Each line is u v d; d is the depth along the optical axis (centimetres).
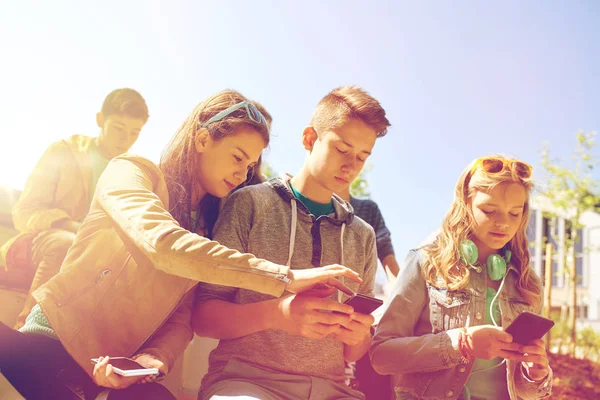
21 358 181
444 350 229
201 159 224
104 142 360
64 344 184
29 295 299
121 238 197
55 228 322
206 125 222
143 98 362
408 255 264
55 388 182
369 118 239
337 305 197
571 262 1104
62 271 197
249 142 222
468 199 261
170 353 204
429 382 240
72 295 192
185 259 173
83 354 187
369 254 265
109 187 195
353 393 233
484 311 252
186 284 205
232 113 223
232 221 233
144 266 196
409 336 250
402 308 251
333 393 226
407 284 255
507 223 252
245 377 216
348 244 253
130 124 355
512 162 260
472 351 225
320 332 200
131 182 196
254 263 179
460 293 252
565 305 1159
